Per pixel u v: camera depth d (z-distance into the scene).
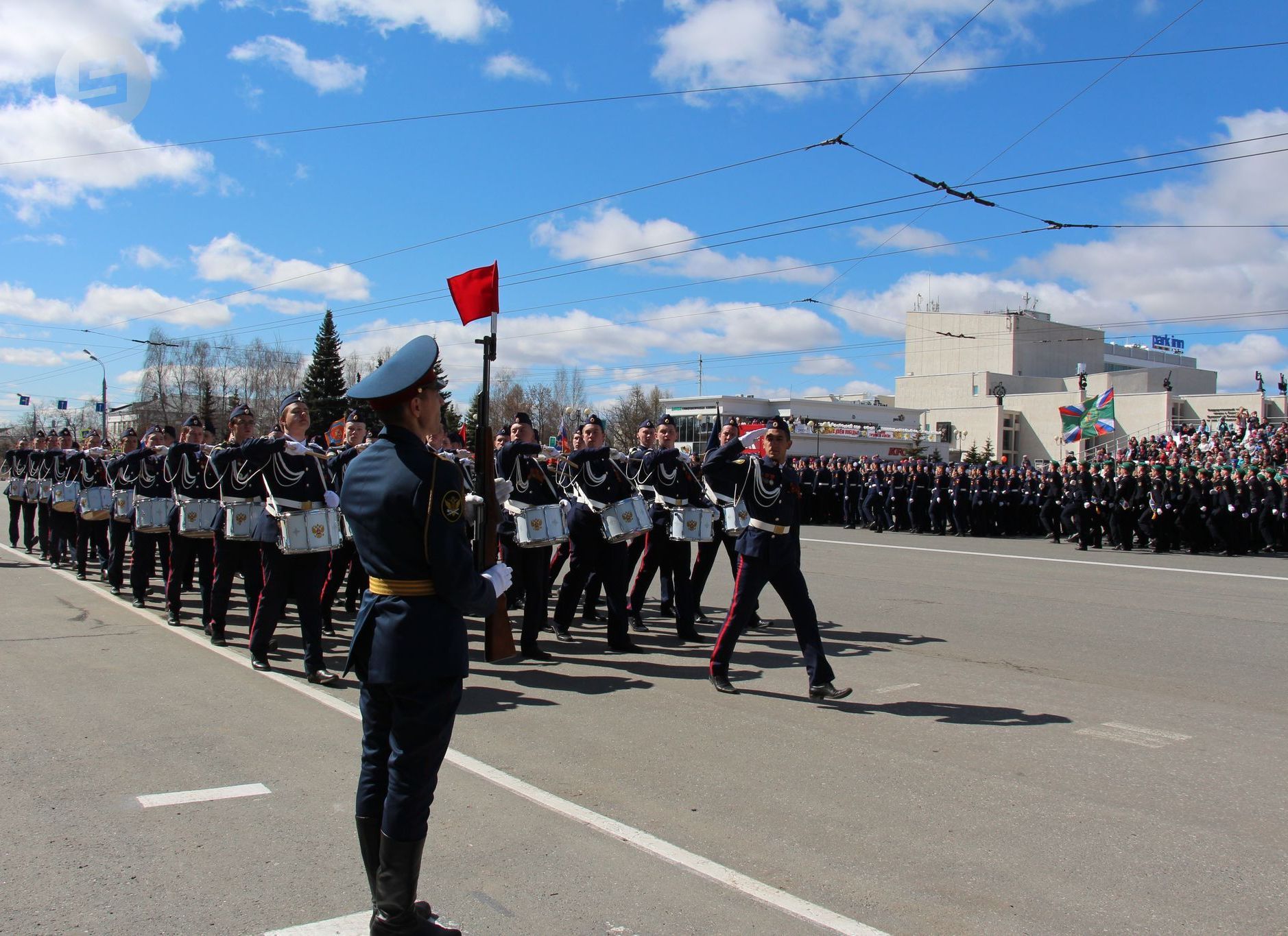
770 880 3.79
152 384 57.84
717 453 6.76
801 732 5.90
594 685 7.21
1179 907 3.57
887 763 5.29
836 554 17.03
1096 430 33.09
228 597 8.51
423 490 3.11
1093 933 3.37
